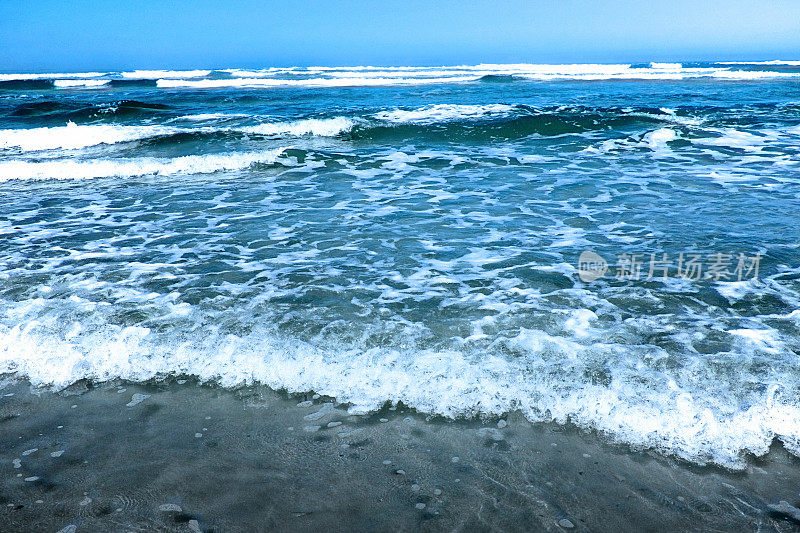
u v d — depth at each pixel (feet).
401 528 7.64
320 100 71.82
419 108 54.49
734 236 18.76
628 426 9.43
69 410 10.33
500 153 35.19
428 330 12.77
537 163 32.01
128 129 44.91
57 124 52.44
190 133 41.91
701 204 22.72
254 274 16.56
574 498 8.08
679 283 15.17
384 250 18.57
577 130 42.42
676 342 11.98
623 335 12.35
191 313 13.83
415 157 34.37
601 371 10.89
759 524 7.58
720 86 86.89
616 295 14.55
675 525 7.59
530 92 80.23
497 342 12.10
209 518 7.84
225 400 10.56
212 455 9.11
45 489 8.38
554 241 19.03
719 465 8.63
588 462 8.77
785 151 33.17
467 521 7.73
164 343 12.30
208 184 28.81
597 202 23.66
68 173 30.71
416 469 8.73
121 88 107.65
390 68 167.22
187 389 10.90
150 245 19.38
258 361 11.53
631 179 27.48
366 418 9.95
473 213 22.63
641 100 65.82
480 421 9.76
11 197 26.53
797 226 19.57
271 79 119.24
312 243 19.43
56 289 15.39
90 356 11.85
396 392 10.53
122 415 10.18
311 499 8.18
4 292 15.15
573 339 12.20
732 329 12.53
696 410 9.62
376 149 37.14
